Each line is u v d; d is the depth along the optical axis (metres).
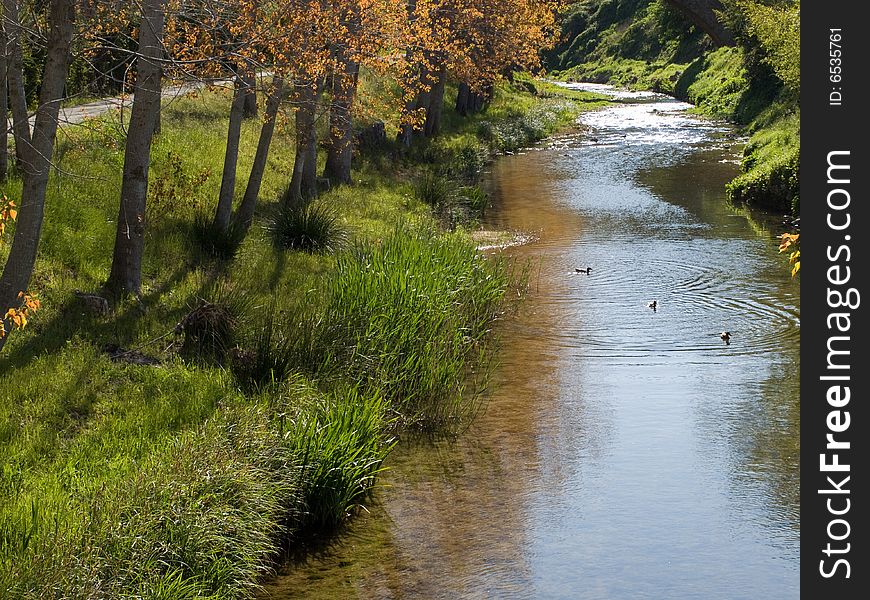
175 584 7.75
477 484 10.84
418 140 38.66
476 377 14.34
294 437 10.15
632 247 23.67
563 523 9.93
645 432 12.34
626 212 28.64
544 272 21.06
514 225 26.84
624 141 47.22
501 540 9.56
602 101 73.81
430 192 28.30
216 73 15.30
